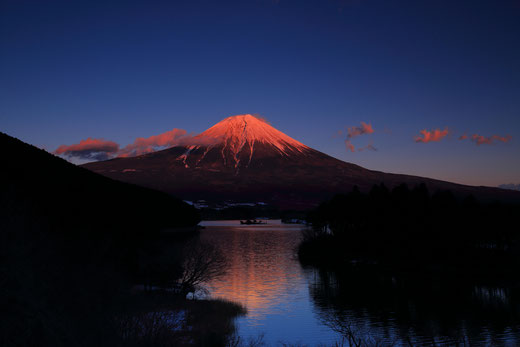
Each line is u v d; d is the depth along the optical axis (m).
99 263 34.88
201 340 30.84
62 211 45.78
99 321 23.73
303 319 44.44
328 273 75.75
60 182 55.91
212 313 39.88
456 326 42.38
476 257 83.06
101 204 63.09
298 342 36.25
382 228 101.81
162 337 24.66
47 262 28.17
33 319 20.27
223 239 158.00
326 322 43.16
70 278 28.09
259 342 35.06
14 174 46.78
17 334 18.67
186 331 31.88
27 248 27.58
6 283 22.27
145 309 28.98
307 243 114.06
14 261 25.17
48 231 33.53
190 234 169.12
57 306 23.33
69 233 38.22
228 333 36.28
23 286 23.03
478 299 53.62
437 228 92.56
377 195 108.38
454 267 76.25
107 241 40.53
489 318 45.06
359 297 55.75
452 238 90.88
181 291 45.81
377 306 50.72
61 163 64.62
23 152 55.09
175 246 53.75
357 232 112.94
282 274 75.19
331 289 61.38
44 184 50.66
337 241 108.19
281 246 130.75
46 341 19.25
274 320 43.62
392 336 38.88
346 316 45.91
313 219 133.88
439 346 36.25
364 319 44.97
